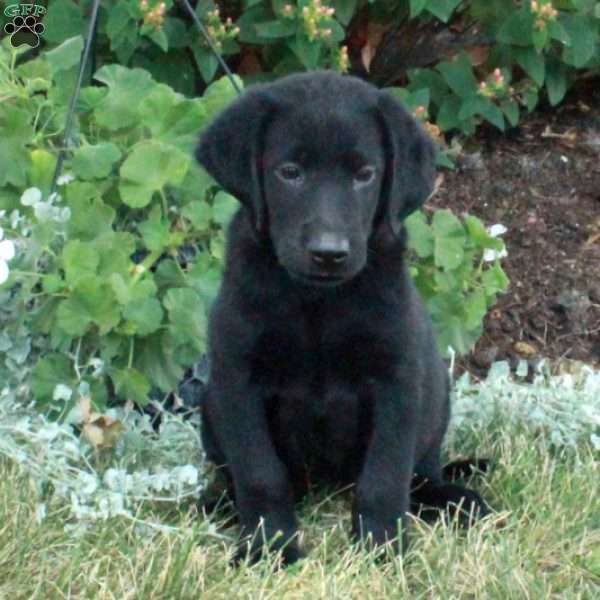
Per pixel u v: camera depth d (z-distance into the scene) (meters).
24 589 4.92
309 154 5.29
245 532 5.57
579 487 5.98
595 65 8.80
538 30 8.05
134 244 6.55
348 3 8.21
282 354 5.54
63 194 6.64
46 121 6.89
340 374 5.60
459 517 5.82
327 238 5.13
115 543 5.34
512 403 6.79
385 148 5.44
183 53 8.37
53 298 6.38
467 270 7.16
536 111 9.19
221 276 6.12
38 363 6.30
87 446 6.08
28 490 5.59
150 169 6.56
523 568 5.32
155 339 6.50
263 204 5.45
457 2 7.95
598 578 5.35
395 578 5.26
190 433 6.41
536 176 8.70
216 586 5.04
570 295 7.98
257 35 8.19
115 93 6.89
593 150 8.88
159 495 5.88
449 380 6.34
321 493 6.12
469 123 8.48
